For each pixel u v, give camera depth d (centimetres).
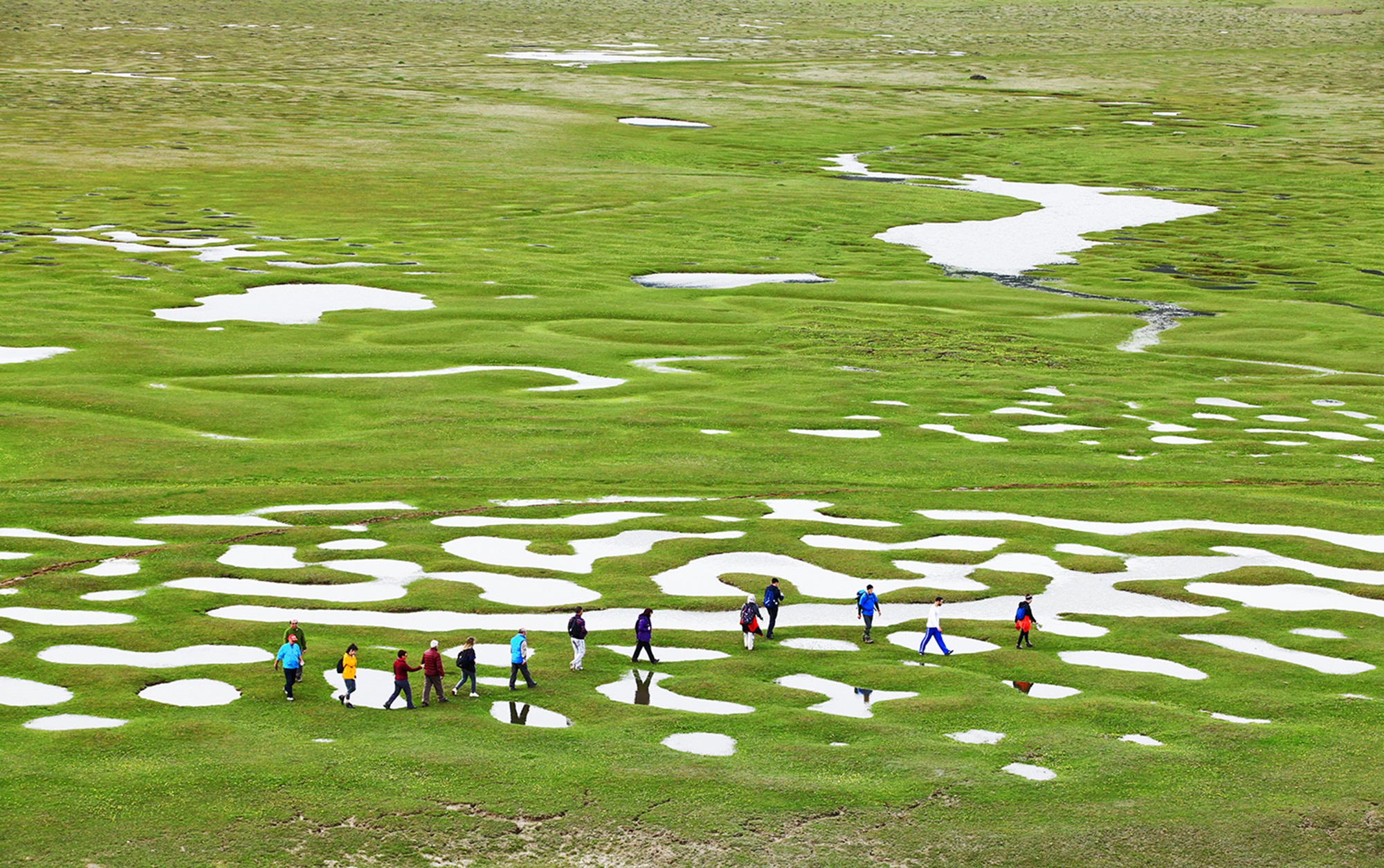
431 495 7181
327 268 14088
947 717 4494
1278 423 9231
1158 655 5156
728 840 3641
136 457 7731
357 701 4562
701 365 10638
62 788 3831
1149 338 12144
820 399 9550
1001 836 3678
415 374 10094
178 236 15550
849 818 3759
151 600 5509
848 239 16738
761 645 5228
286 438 8312
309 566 5997
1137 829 3719
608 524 6725
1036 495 7356
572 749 4169
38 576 5728
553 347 11044
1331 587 5925
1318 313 13188
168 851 3522
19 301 12075
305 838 3603
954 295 13662
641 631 4972
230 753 4078
